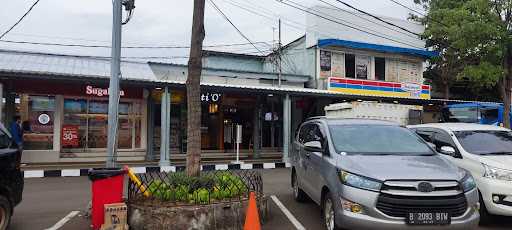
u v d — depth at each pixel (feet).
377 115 55.47
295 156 29.91
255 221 19.81
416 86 81.25
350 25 77.66
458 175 18.72
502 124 58.80
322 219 24.08
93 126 54.54
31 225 23.45
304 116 70.03
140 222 21.06
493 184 22.17
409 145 22.67
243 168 49.55
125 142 56.08
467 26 59.21
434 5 73.87
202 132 66.13
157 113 61.26
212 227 21.25
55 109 52.26
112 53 26.99
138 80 45.68
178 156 60.08
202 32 24.23
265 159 60.34
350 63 77.51
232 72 69.56
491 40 60.64
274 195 32.22
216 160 57.67
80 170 42.96
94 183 20.86
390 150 22.00
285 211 26.76
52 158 51.78
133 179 22.76
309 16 76.54
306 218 24.95
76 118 53.62
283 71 81.46
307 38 76.95
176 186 22.71
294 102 69.15
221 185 23.21
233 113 68.18
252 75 71.00
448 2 70.69
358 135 23.27
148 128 57.06
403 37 82.33
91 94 50.60
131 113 56.39
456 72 81.20
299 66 78.95
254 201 20.03
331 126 24.29
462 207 18.04
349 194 18.53
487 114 59.06
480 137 26.35
